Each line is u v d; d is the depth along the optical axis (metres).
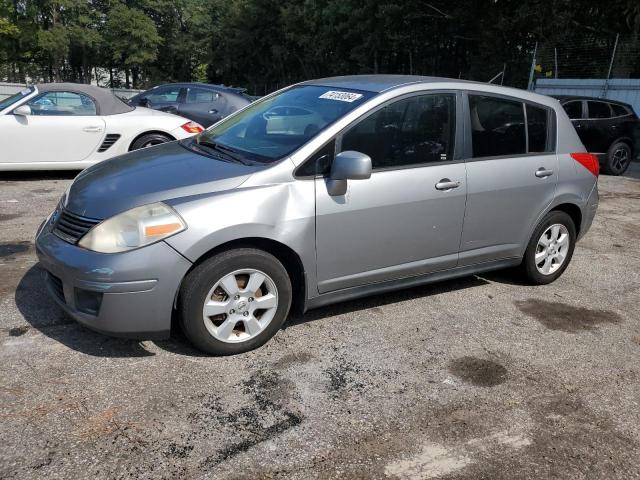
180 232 3.05
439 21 26.09
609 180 11.41
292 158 3.44
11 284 4.23
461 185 4.06
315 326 3.88
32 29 42.34
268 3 44.28
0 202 6.69
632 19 17.41
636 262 5.91
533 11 19.22
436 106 4.01
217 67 53.56
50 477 2.34
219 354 3.35
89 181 3.56
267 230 3.27
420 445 2.71
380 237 3.75
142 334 3.11
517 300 4.61
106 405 2.84
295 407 2.94
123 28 47.16
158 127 8.34
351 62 34.28
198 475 2.41
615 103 12.09
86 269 2.98
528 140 4.55
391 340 3.75
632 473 2.62
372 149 3.70
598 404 3.17
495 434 2.83
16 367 3.13
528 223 4.61
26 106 7.62
